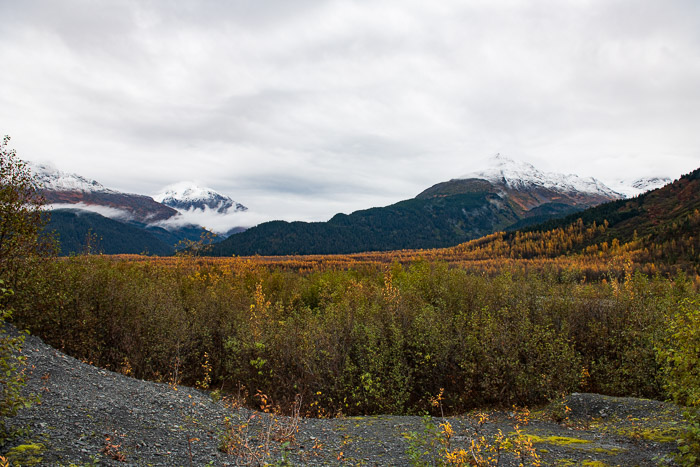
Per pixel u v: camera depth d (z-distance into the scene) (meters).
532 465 8.34
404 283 30.16
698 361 7.59
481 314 19.81
